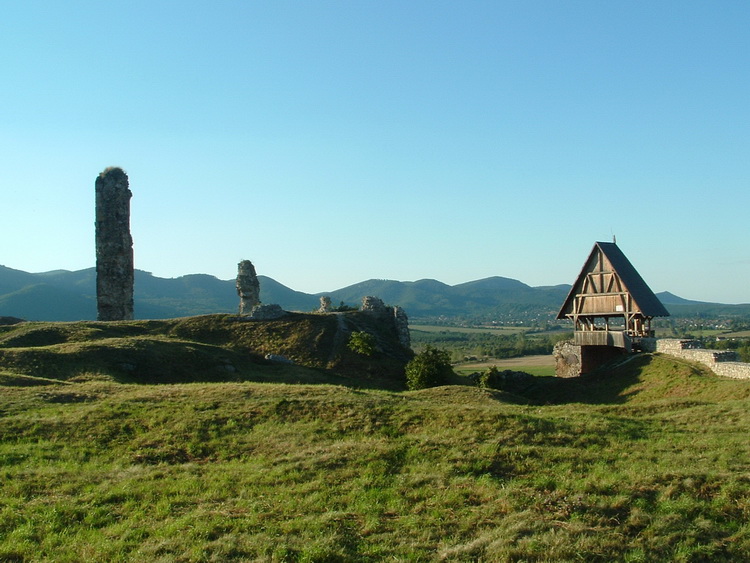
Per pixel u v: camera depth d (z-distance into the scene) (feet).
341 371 168.35
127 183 204.74
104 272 199.41
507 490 46.52
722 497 44.57
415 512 43.88
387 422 67.67
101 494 49.21
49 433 66.03
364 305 229.25
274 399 77.66
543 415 73.31
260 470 53.98
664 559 37.01
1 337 156.46
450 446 57.57
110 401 78.54
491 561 36.50
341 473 52.01
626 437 61.72
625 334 136.77
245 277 224.33
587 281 148.15
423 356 151.64
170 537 40.70
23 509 46.01
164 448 62.23
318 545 38.45
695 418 71.97
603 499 44.68
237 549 38.40
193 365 142.00
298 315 205.46
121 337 166.30
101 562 37.81
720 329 571.28
